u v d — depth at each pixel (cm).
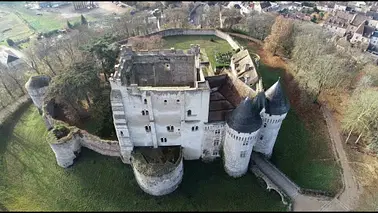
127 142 5522
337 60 7625
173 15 13125
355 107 6806
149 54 5628
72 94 6303
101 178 5709
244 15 12938
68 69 6762
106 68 7431
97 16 15562
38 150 6412
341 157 6556
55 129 5834
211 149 5900
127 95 4775
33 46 9250
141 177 5253
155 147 5741
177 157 5519
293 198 5306
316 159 6481
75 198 5456
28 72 8938
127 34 11425
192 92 4750
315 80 7638
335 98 8462
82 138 5975
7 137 6819
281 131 7144
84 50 7444
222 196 5447
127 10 16500
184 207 5300
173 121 5262
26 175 5912
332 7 16525
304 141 6925
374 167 6325
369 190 5762
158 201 5384
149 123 5284
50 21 14050
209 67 6894
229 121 5069
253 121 4888
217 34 10925
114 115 5031
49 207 5353
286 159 6394
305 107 7988
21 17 13362
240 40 11025
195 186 5631
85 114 6944
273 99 5275
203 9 15925
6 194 5578
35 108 7744
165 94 4759
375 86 8088
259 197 5406
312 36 9162
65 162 5872
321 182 5859
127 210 5266
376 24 12662
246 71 7538
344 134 7206
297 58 8781
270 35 10100
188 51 5678
